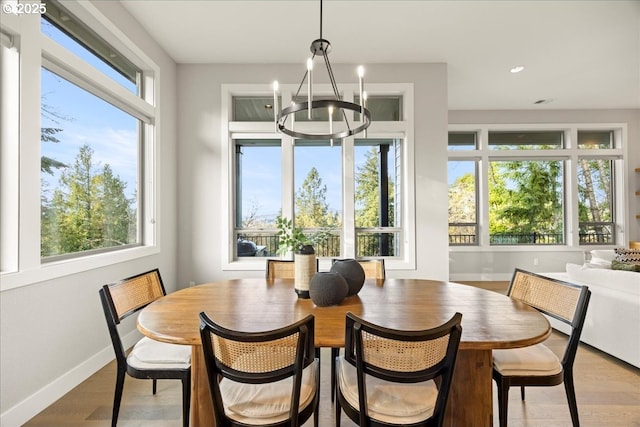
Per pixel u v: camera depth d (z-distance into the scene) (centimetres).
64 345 203
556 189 557
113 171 268
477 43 322
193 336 121
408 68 361
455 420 141
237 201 372
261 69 361
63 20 217
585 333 268
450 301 168
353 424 173
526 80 416
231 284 208
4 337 165
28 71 176
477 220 558
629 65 373
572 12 272
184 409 148
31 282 178
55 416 179
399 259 368
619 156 543
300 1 257
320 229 371
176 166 357
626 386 210
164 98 332
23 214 174
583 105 521
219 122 360
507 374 143
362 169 373
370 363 109
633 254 385
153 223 311
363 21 285
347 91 362
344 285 159
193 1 257
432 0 257
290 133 206
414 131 359
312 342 109
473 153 548
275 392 123
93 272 230
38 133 183
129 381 218
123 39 262
